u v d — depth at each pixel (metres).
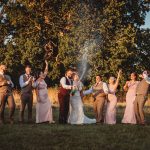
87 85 34.72
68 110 16.03
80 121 15.92
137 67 35.00
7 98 15.38
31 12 36.97
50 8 36.59
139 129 14.11
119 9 35.38
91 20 34.66
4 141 12.05
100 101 16.42
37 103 16.12
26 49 36.06
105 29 34.41
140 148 11.33
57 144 11.77
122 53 33.94
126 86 16.78
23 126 14.55
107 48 34.50
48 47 36.81
